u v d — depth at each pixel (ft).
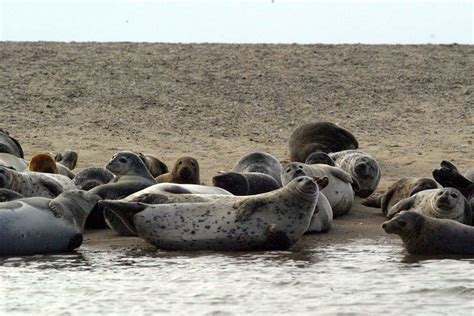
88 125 315.99
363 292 150.61
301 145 278.67
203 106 342.64
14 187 198.80
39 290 151.12
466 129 318.65
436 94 361.30
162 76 375.45
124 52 410.52
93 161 272.51
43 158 222.48
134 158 211.82
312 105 347.97
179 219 179.22
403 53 416.26
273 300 146.10
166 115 330.75
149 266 166.81
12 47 413.80
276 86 367.66
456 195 190.90
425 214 193.67
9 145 255.29
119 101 344.08
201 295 148.77
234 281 156.76
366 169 238.48
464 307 143.13
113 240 189.67
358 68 391.65
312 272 163.02
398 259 173.68
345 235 195.83
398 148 294.25
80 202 183.11
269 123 327.06
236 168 239.91
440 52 418.72
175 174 225.56
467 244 177.68
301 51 418.92
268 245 178.60
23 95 345.31
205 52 415.23
